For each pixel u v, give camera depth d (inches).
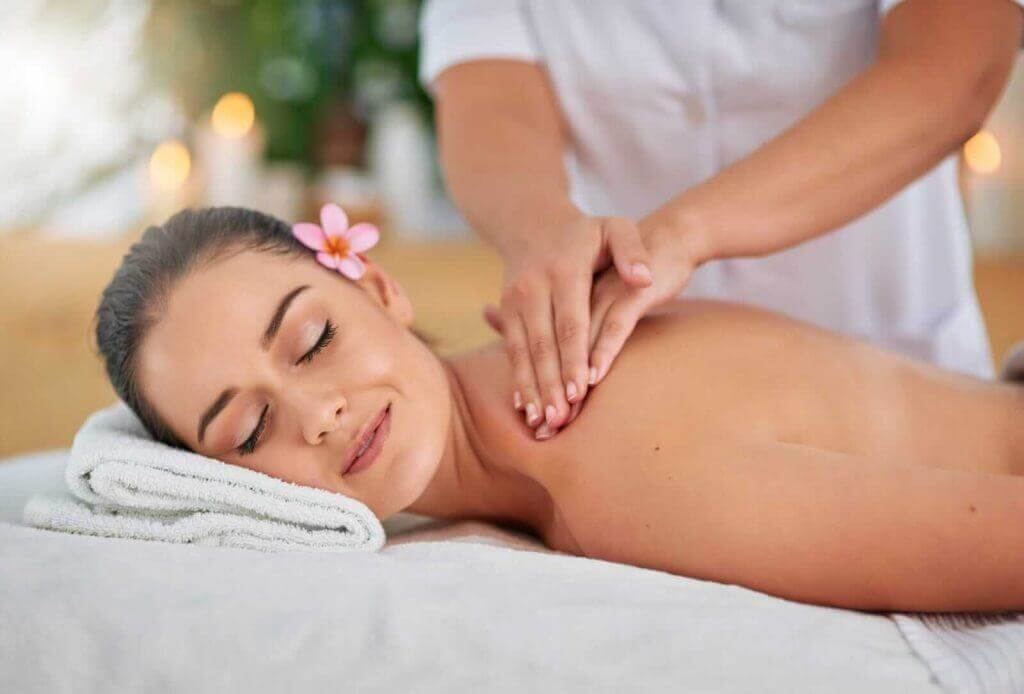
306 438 40.3
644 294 40.9
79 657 31.6
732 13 52.8
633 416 40.4
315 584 34.1
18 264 113.7
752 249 43.6
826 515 36.1
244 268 42.5
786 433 40.2
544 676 30.5
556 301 41.6
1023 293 112.9
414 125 139.4
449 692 30.3
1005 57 43.7
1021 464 42.1
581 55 54.9
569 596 33.6
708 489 37.9
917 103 43.0
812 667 30.5
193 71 124.4
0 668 31.6
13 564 34.9
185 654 31.5
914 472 36.1
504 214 47.4
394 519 48.8
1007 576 34.7
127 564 34.9
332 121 135.8
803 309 57.1
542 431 41.6
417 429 42.7
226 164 124.3
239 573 34.8
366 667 31.0
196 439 41.9
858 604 36.5
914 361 46.5
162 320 42.0
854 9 50.9
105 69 122.9
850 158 43.1
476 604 32.9
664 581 35.5
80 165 125.8
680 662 30.6
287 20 130.2
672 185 57.2
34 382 95.1
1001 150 127.6
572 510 41.1
